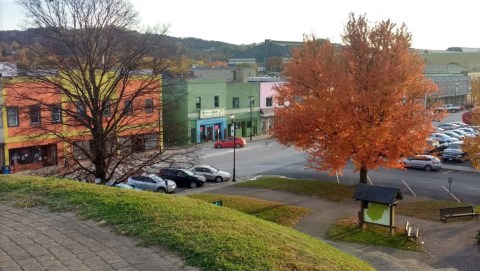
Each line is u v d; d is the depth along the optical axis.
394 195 19.91
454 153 40.34
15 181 11.91
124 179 22.39
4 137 36.25
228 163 42.16
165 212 9.10
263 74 90.19
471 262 17.11
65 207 9.66
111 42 22.55
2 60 30.36
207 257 7.00
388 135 23.41
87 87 21.55
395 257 17.30
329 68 25.14
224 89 57.16
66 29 21.55
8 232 8.23
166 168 28.75
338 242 18.97
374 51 24.55
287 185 29.34
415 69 24.31
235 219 9.37
